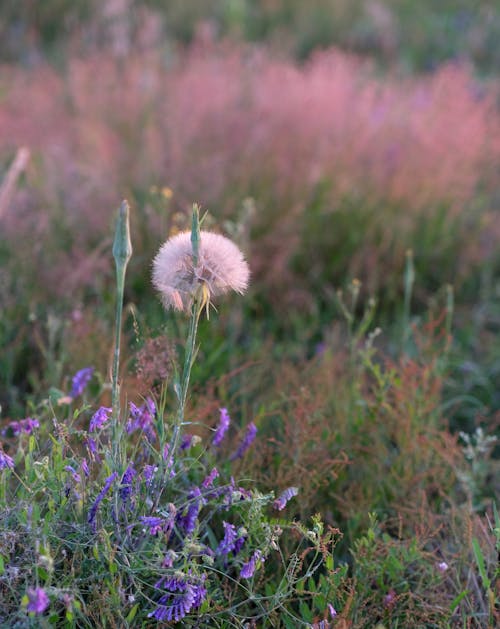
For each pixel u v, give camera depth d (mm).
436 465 2736
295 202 4590
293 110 5254
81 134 5367
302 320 4074
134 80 6051
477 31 9273
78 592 1852
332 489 2646
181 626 2086
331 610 1953
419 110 5652
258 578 2191
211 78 5852
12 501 2016
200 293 1704
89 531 1951
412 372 3037
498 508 2699
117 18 7941
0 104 6016
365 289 4395
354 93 5980
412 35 9391
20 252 3764
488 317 4332
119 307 1698
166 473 2037
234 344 3623
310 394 2871
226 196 4535
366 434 2830
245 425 2824
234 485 2176
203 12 9305
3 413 3178
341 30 9438
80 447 2367
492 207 5312
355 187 4781
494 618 2141
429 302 4312
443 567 2141
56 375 3016
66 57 7531
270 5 9695
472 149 5094
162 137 5145
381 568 2174
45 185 4508
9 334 3492
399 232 4633
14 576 1788
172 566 1957
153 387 2590
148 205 3926
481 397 3617
